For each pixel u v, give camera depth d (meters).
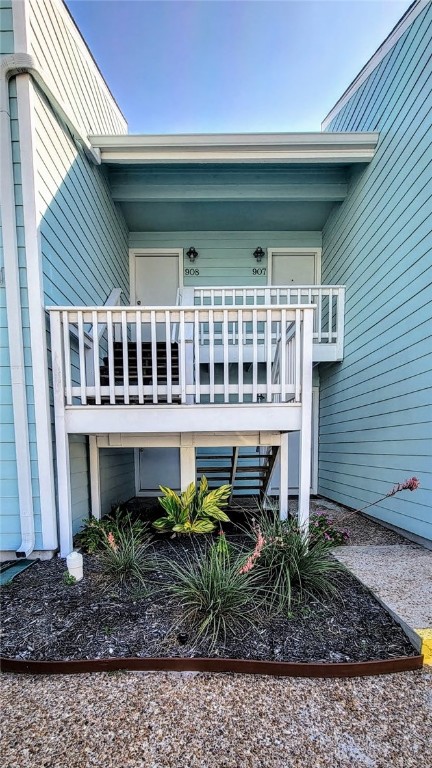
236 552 2.94
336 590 2.32
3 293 2.93
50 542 3.01
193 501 3.57
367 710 1.52
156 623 1.99
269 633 1.91
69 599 2.25
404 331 3.68
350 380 5.03
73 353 3.66
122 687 1.64
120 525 3.56
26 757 1.33
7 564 2.87
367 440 4.52
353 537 3.68
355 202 4.84
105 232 4.77
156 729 1.43
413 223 3.52
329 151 4.41
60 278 3.35
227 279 6.16
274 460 4.23
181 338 3.07
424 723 1.46
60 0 3.40
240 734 1.41
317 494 6.30
